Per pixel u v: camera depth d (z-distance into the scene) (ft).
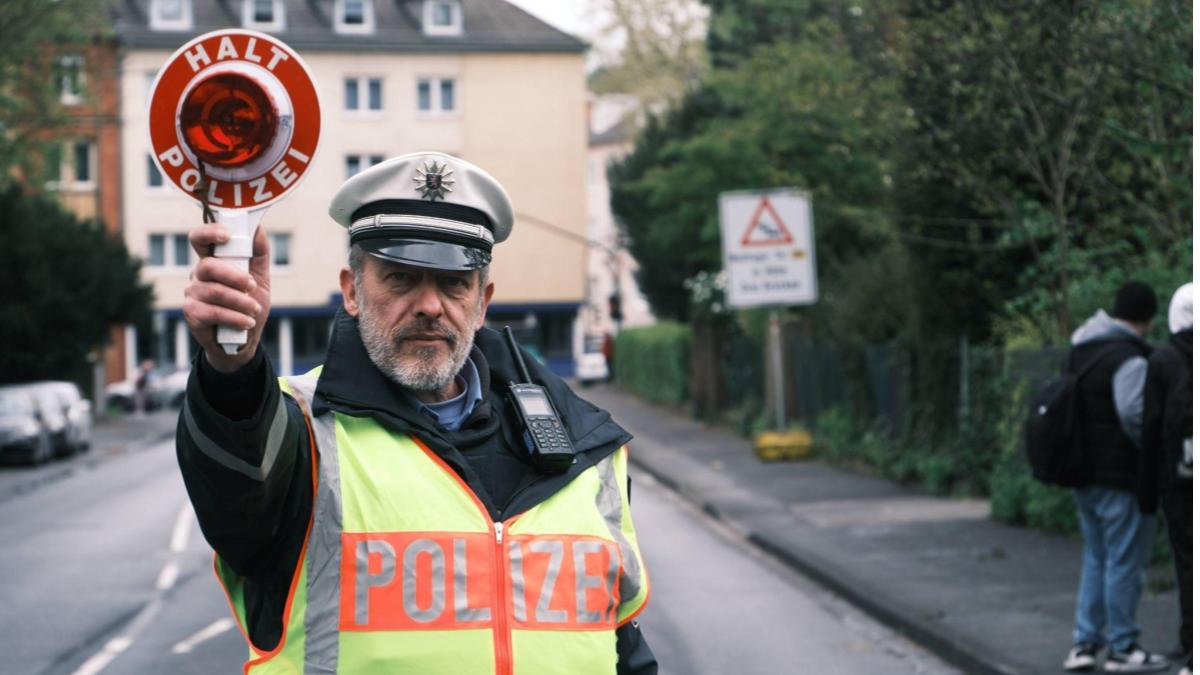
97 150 195.62
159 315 197.98
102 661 31.40
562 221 214.48
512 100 211.61
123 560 48.06
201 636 34.32
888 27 50.93
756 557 47.19
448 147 210.18
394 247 10.03
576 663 9.93
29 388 100.22
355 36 206.69
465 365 10.65
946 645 30.76
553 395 10.82
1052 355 46.73
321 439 9.87
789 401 90.02
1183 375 23.88
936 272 58.70
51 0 86.22
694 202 94.73
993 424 56.75
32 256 125.18
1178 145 38.37
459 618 9.70
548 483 10.31
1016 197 50.93
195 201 8.91
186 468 9.05
